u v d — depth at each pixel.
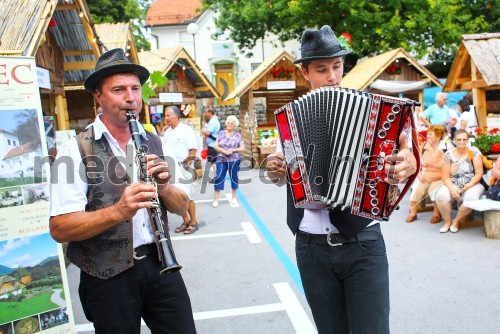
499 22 19.70
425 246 5.67
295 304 4.24
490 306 3.98
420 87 13.23
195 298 4.50
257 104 20.12
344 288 2.58
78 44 7.08
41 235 3.38
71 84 8.25
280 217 7.65
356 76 13.52
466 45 9.08
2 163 3.25
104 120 2.42
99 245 2.27
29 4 5.10
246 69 28.20
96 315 2.30
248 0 19.08
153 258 2.40
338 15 17.20
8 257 3.27
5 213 3.26
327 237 2.50
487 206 5.76
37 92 3.38
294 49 27.69
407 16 16.78
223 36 28.14
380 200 2.35
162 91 13.02
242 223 7.38
